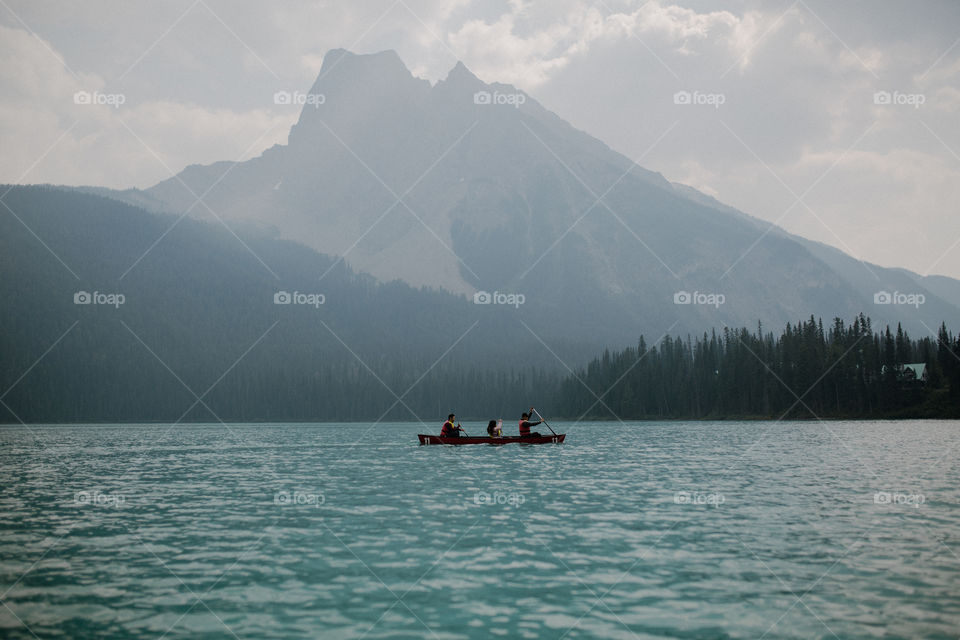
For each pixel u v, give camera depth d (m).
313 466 47.03
